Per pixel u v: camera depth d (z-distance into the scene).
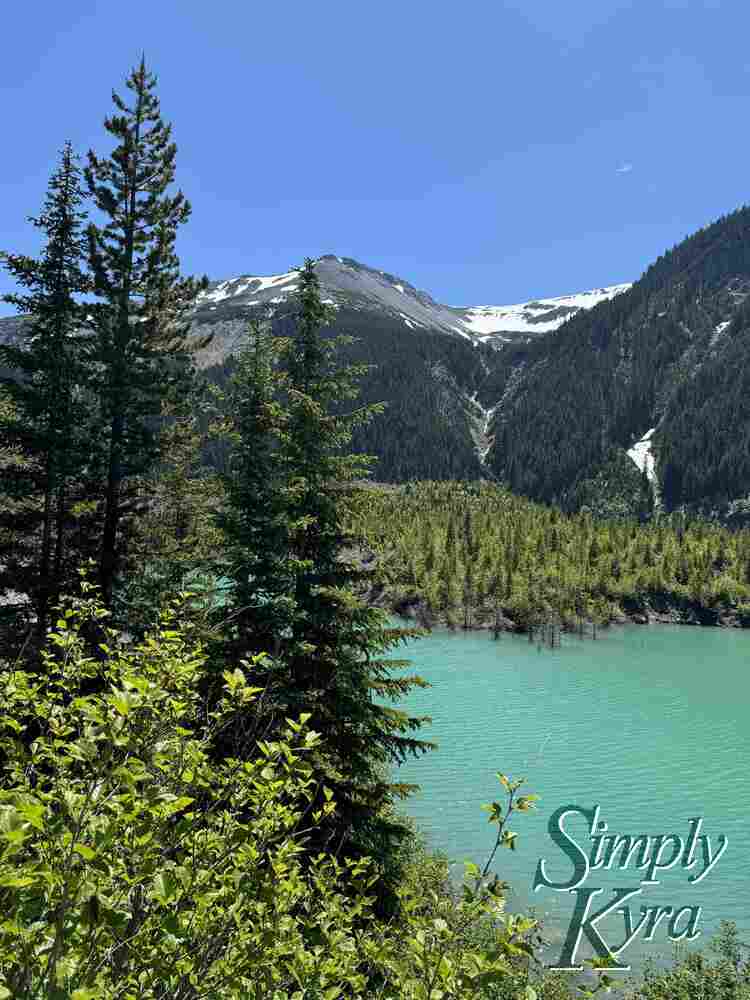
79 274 23.22
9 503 22.52
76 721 4.30
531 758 39.03
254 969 3.95
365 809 13.64
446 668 68.56
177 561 16.33
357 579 15.61
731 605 122.19
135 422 22.72
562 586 120.81
